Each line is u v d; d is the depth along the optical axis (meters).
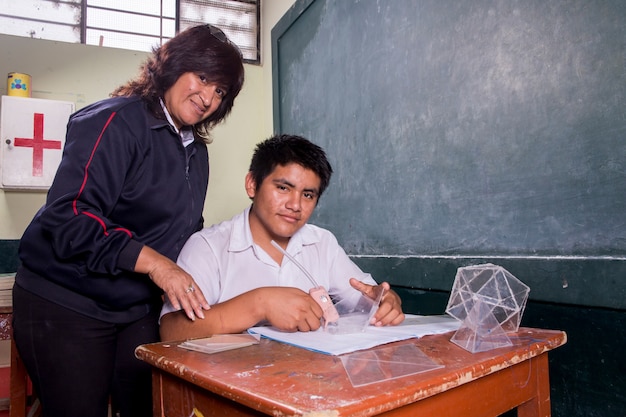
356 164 2.00
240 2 3.12
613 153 0.98
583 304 1.02
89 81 2.53
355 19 2.00
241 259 1.04
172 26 3.04
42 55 2.45
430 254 1.54
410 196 1.64
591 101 1.02
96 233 0.86
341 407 0.43
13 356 1.46
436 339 0.73
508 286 0.80
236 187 2.89
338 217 2.14
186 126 1.17
